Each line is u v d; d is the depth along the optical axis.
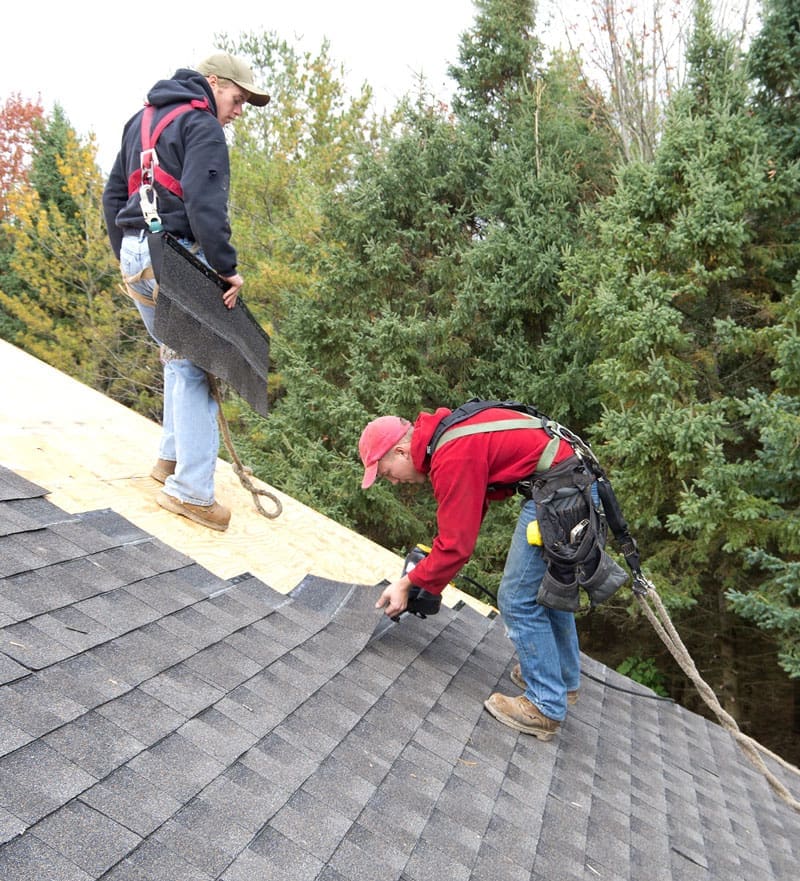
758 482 8.45
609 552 9.87
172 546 3.44
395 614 3.35
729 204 8.56
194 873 1.76
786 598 8.56
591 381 10.68
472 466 2.98
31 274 18.08
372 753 2.62
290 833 2.05
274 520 4.41
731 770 4.28
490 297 11.11
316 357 12.82
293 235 13.63
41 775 1.82
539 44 13.30
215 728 2.32
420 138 12.49
